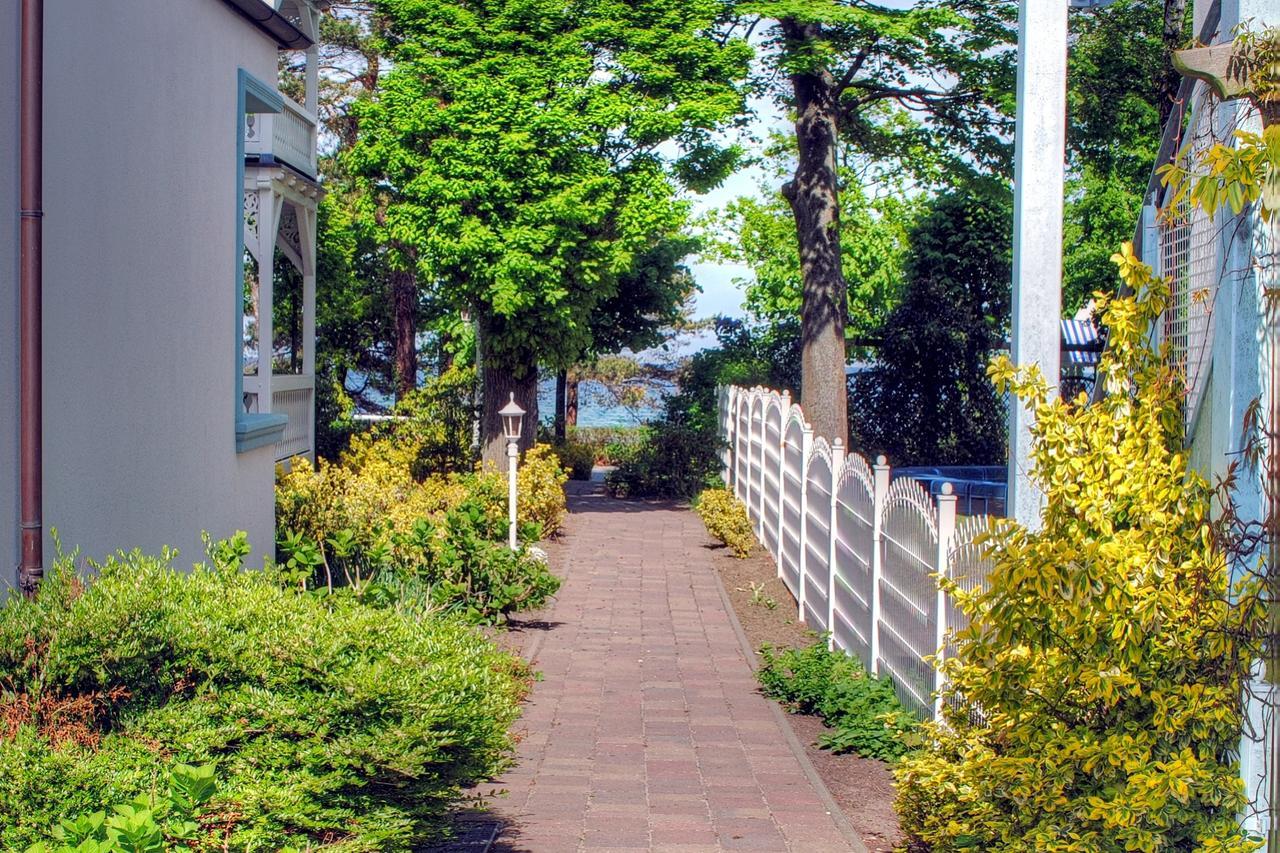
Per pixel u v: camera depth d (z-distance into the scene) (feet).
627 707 30.86
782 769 25.49
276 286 80.94
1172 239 19.24
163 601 15.99
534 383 75.61
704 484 83.15
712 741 27.73
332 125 104.12
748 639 40.06
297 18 56.59
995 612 15.74
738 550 57.41
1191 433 17.11
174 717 15.14
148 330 26.68
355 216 97.81
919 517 27.09
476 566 39.58
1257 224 13.88
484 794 22.17
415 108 65.62
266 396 48.03
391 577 36.99
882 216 127.44
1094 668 15.16
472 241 64.23
